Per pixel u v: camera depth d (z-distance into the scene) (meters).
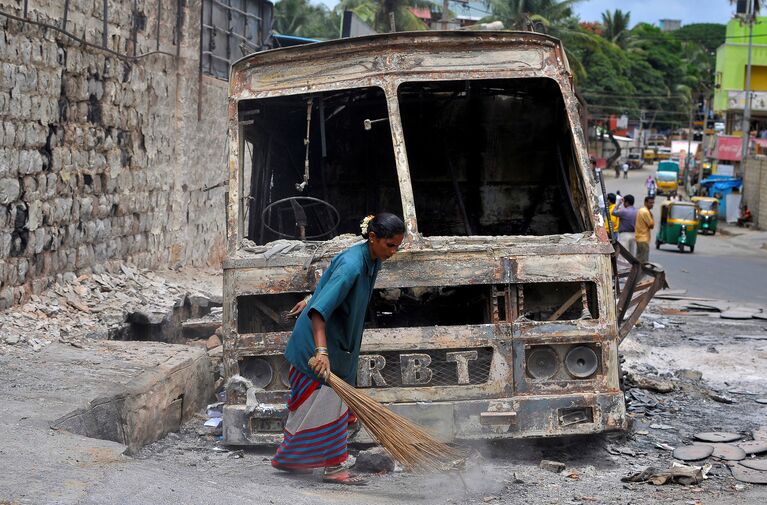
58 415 5.64
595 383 6.00
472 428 5.86
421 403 5.86
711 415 7.75
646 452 6.52
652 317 13.89
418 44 6.56
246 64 6.70
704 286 19.42
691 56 114.56
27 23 8.73
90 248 10.50
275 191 8.09
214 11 15.92
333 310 4.94
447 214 8.70
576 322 6.00
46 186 9.25
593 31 100.38
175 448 6.43
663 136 109.19
